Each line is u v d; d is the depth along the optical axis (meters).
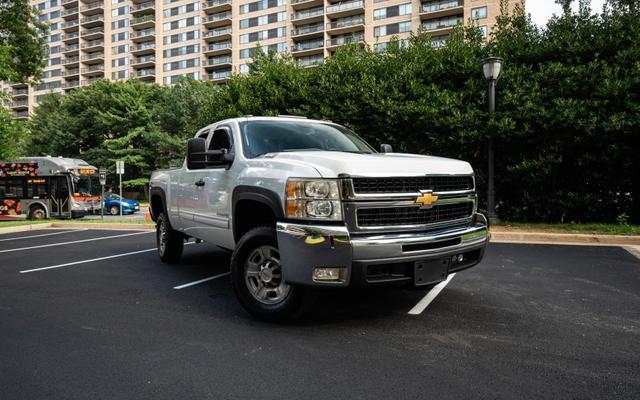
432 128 12.02
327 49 68.31
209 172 5.30
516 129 11.09
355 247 3.47
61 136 50.22
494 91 11.23
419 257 3.67
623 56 10.72
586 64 11.22
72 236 12.49
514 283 5.65
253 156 4.68
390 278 3.62
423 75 12.68
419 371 3.00
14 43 25.17
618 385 2.79
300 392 2.71
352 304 4.66
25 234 13.67
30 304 4.89
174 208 6.55
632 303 4.73
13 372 3.05
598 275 6.12
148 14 85.81
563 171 12.19
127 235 12.40
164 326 4.04
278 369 3.05
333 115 12.95
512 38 12.59
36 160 22.23
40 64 26.59
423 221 3.92
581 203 11.47
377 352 3.35
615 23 11.26
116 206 27.39
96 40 91.12
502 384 2.80
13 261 8.04
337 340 3.61
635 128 10.34
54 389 2.79
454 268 4.05
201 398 2.66
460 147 12.06
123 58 86.94
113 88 49.84
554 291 5.25
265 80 14.59
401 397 2.64
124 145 47.12
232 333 3.81
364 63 13.27
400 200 3.77
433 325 3.98
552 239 9.48
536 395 2.65
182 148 42.88
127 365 3.15
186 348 3.47
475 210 4.54
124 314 4.45
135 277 6.30
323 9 69.81
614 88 10.29
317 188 3.59
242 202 4.38
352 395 2.67
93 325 4.09
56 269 7.07
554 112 10.70
